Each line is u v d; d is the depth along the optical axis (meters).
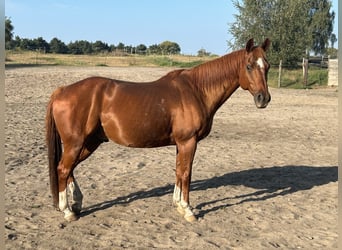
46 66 38.41
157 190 6.59
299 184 7.22
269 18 35.06
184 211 5.35
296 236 4.91
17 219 5.14
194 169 8.10
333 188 7.02
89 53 82.50
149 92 5.07
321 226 5.26
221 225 5.20
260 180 7.42
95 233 4.82
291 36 34.25
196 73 5.30
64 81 25.00
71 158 5.01
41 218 5.21
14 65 38.78
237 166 8.42
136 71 32.34
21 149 8.95
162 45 97.06
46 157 8.45
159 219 5.32
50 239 4.61
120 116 4.97
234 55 5.32
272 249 4.53
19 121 12.56
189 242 4.64
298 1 34.88
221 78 5.29
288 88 28.05
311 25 52.28
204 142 10.77
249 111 17.03
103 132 5.15
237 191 6.71
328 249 4.57
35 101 17.56
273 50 34.62
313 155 9.64
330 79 29.28
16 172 7.26
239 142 10.87
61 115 4.93
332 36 57.22
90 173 7.49
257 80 5.09
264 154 9.58
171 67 41.44
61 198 5.13
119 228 4.99
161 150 9.74
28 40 78.19
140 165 8.21
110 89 5.05
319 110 17.77
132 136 5.04
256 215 5.60
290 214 5.67
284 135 12.07
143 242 4.60
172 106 5.05
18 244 4.45
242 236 4.87
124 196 6.24
